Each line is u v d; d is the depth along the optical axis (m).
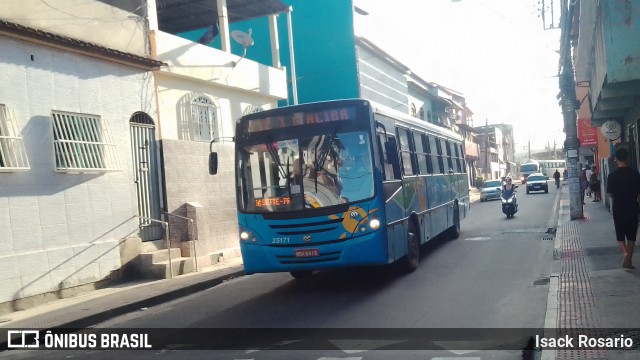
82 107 12.34
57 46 11.76
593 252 11.75
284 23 28.73
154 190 14.31
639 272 9.21
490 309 8.19
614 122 17.20
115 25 13.50
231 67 17.59
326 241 9.82
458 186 18.36
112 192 12.92
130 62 13.64
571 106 18.84
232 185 17.16
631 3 9.12
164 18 21.62
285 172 10.13
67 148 11.77
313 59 28.70
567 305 7.59
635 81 11.45
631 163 16.84
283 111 10.35
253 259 10.19
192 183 15.42
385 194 10.16
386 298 9.45
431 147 14.95
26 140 10.98
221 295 11.36
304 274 12.52
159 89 14.94
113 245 12.77
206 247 14.99
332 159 10.02
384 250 9.88
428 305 8.68
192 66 15.87
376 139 10.18
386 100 34.19
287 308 9.33
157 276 13.16
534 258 12.68
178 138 15.48
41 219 11.16
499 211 28.22
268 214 10.08
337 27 28.52
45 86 11.50
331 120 10.16
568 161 18.94
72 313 9.90
